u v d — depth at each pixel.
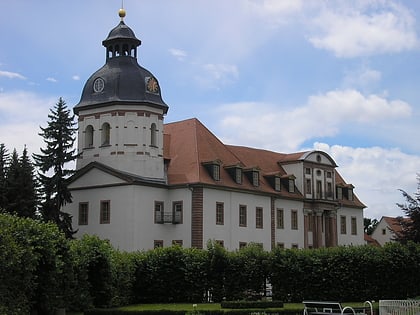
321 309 36.09
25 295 32.09
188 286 51.41
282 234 81.38
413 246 53.84
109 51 72.25
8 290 30.86
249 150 87.38
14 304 31.14
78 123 72.38
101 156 69.75
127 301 48.53
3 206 62.34
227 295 51.62
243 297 51.75
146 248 67.56
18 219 34.38
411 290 53.19
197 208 69.06
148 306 46.22
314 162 89.00
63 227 66.62
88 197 70.31
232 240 73.00
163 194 70.56
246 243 75.06
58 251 36.53
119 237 67.25
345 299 51.91
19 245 31.89
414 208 67.62
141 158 68.94
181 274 51.34
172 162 73.31
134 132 69.19
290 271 52.09
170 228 70.06
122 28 71.69
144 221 67.81
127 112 69.31
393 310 35.41
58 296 35.53
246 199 76.19
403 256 53.03
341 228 93.94
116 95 69.31
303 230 85.38
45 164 67.31
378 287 52.34
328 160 91.44
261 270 52.53
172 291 51.09
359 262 52.19
